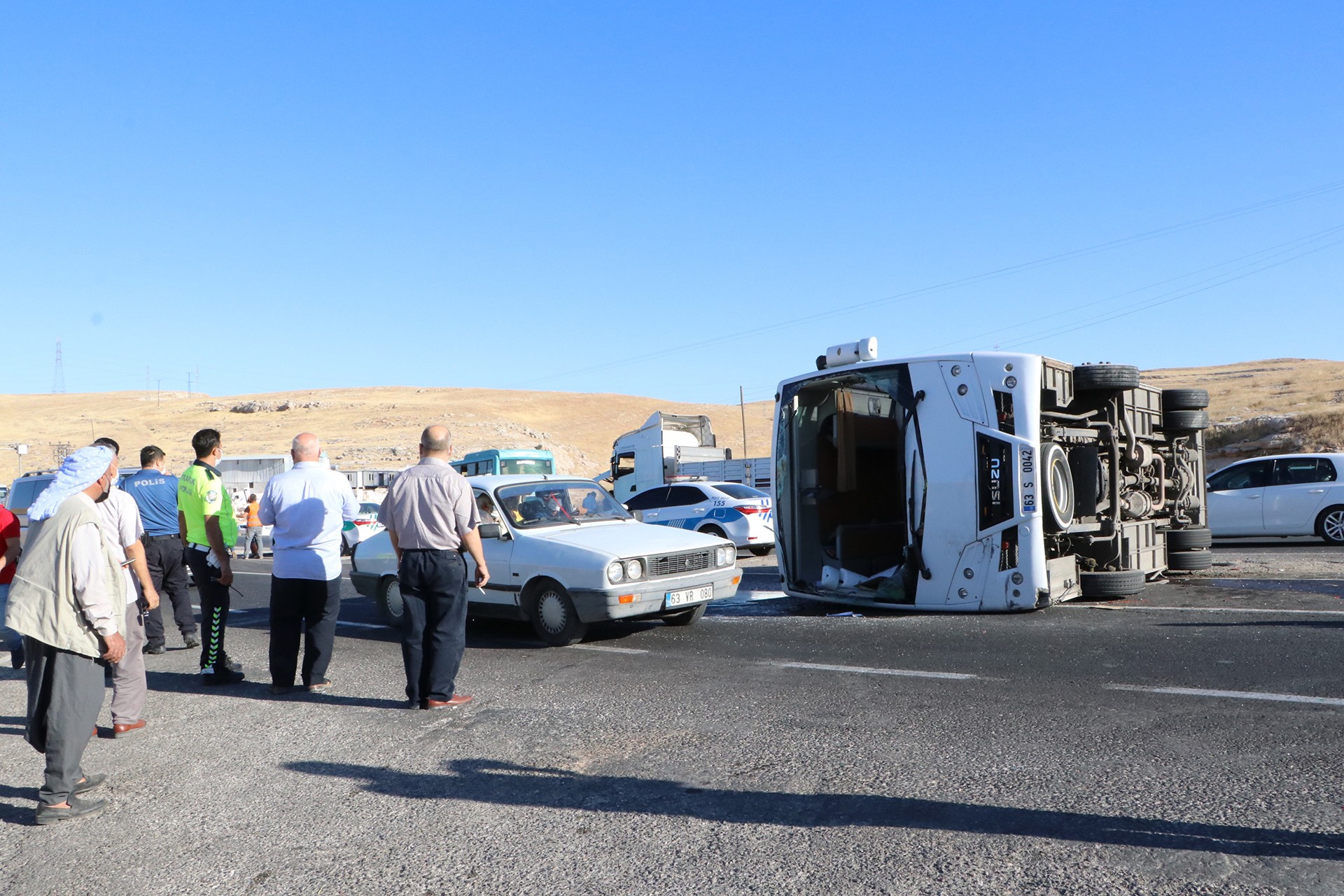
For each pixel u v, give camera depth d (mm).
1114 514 10750
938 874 3648
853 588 10930
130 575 6512
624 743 5582
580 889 3693
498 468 28703
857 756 5141
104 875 4051
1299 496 16156
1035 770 4773
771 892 3572
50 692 4777
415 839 4285
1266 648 7391
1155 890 3434
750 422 120938
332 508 7570
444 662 6668
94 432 110625
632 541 9086
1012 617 9586
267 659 9148
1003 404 9820
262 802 4867
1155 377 110375
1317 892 3359
